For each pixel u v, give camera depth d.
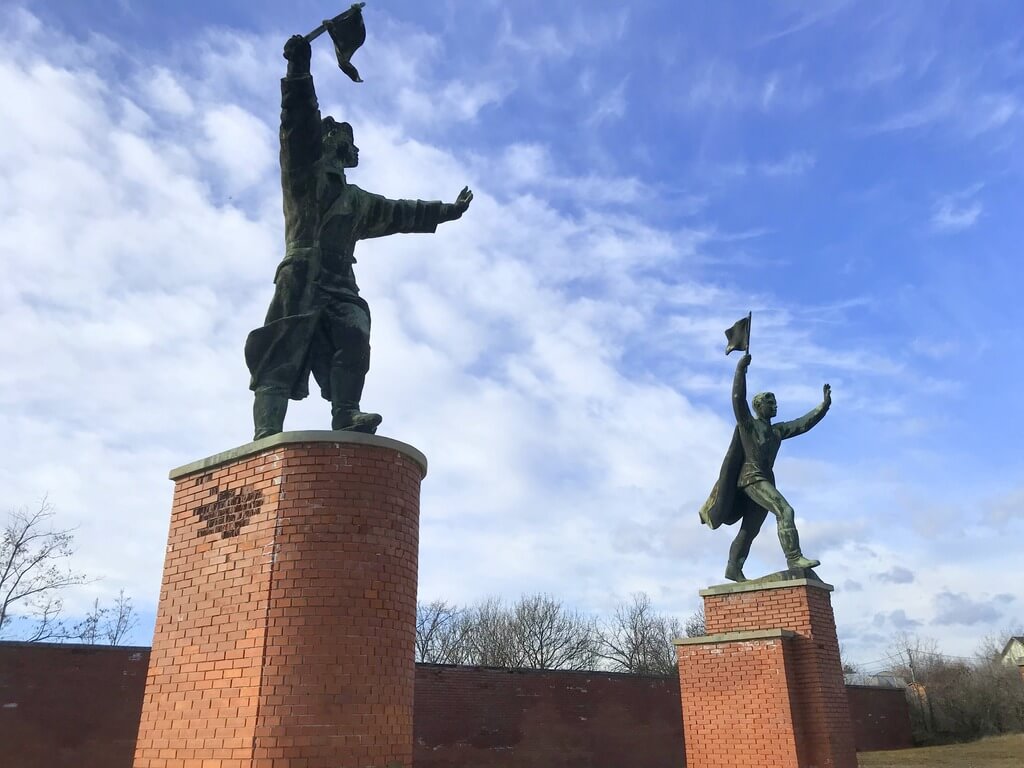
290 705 6.44
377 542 7.18
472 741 22.62
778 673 12.45
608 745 25.27
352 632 6.79
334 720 6.49
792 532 13.27
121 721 17.09
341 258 8.80
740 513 14.37
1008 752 35.97
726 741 12.67
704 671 13.22
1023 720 44.94
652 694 26.92
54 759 16.22
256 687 6.50
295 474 7.21
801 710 12.41
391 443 7.54
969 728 45.34
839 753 12.23
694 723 13.08
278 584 6.84
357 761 6.47
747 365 14.18
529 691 24.16
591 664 54.66
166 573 7.79
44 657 16.64
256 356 8.28
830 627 13.29
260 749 6.28
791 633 12.73
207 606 7.25
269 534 7.05
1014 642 57.28
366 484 7.30
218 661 6.92
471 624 53.62
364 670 6.74
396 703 6.90
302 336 8.30
